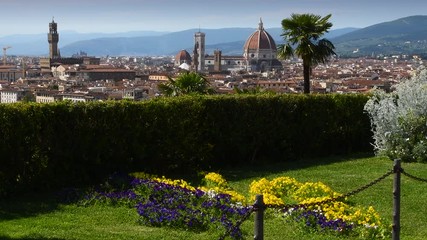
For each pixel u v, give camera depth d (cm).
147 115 1789
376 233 1165
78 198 1450
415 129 2167
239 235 1118
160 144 1834
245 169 2034
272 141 2192
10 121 1475
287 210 1276
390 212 1373
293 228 1212
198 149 1950
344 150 2489
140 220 1235
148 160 1817
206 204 1288
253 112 2116
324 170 2019
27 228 1183
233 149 2077
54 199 1469
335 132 2425
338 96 2433
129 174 1666
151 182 1491
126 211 1343
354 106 2480
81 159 1634
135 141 1756
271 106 2180
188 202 1344
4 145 1465
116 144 1711
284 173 1952
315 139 2353
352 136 2491
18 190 1504
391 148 2206
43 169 1548
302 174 1933
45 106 1552
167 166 1873
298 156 2311
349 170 2012
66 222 1243
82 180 1642
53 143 1568
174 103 1872
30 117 1516
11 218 1280
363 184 1730
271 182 1576
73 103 1642
